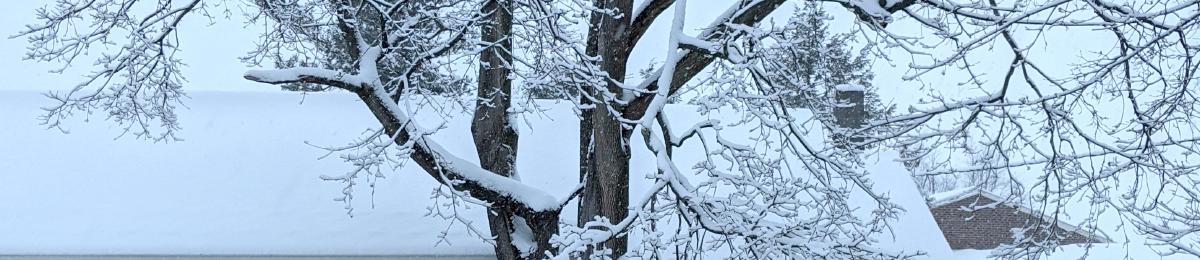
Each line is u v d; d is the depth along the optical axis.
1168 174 11.46
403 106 14.91
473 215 12.45
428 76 12.05
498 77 11.10
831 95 10.72
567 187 13.47
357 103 15.33
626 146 9.90
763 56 9.48
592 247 9.77
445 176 10.06
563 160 14.09
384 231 11.98
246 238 11.79
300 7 10.71
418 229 12.03
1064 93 10.64
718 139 9.81
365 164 9.06
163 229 11.91
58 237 11.70
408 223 12.16
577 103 9.50
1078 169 11.57
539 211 10.84
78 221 12.01
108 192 12.64
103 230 11.85
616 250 9.92
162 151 13.69
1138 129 11.41
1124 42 10.45
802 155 10.22
